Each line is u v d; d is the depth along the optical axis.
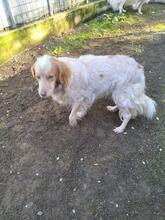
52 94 1.08
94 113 1.28
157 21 2.17
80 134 1.17
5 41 1.61
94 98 1.15
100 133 1.18
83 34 1.93
